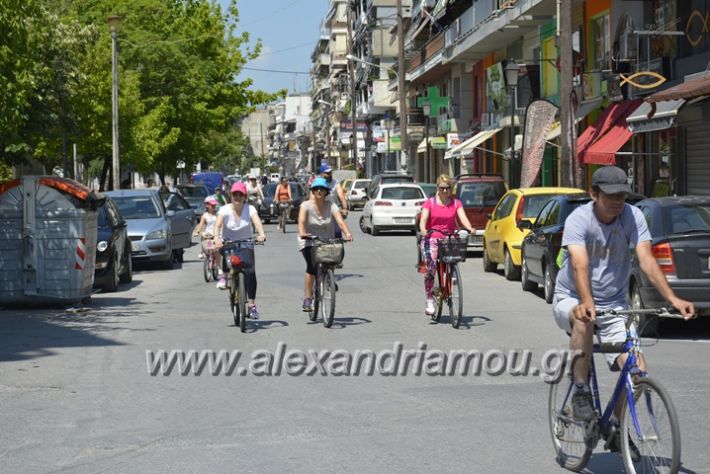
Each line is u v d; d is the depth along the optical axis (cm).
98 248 2581
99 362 1540
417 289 2606
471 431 1080
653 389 821
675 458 788
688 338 1758
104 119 5488
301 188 6191
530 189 2833
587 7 4238
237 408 1202
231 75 7406
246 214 1898
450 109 7494
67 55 3641
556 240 2222
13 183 2244
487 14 5522
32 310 2253
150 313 2172
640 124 3152
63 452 1005
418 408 1195
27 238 2233
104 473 926
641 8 3616
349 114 14475
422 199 4884
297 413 1173
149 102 6712
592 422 890
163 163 7362
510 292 2514
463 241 1906
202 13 7256
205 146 8019
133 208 3419
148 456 985
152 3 6844
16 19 2338
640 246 881
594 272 893
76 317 2112
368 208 5050
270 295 2489
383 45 12038
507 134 5853
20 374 1442
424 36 8544
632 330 882
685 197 1811
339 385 1341
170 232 3381
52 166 5819
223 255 1900
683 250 1688
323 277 1936
